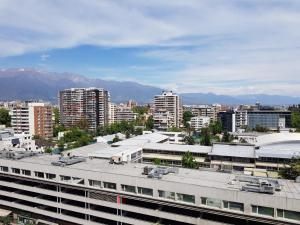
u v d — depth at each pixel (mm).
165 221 77000
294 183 73562
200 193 69812
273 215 62812
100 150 152500
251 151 152125
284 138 169875
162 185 74375
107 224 83438
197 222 70312
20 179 99688
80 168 89688
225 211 67125
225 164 147375
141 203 80500
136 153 157125
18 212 100438
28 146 185500
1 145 171125
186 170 87125
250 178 76375
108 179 81812
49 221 94250
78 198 86625
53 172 91062
